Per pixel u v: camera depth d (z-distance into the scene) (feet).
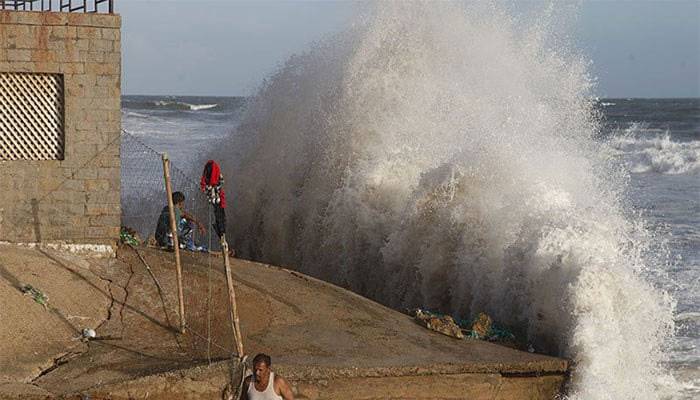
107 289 48.52
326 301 50.29
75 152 53.36
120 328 44.16
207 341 42.88
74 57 52.80
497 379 42.29
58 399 35.70
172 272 51.72
